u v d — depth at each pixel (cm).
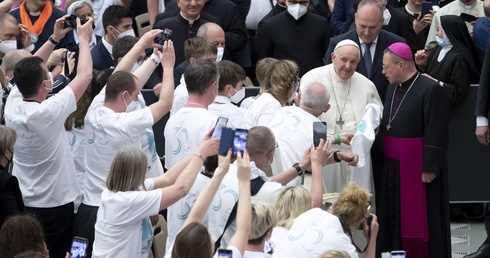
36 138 2969
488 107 3500
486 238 3606
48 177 3033
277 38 4194
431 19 4175
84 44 3011
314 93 3098
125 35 3709
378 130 3412
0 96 3312
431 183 3344
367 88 3462
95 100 2986
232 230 2603
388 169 3388
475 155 3816
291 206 2566
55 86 3544
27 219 2348
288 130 3067
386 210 3412
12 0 3981
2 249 2327
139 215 2581
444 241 3378
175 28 4100
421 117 3316
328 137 3191
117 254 2594
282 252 2436
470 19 3972
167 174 2700
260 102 3184
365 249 2684
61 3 4816
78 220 2986
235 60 4300
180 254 2103
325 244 2428
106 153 2900
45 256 2131
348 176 3316
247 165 2289
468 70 3781
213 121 2880
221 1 4281
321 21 4203
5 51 3916
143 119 2866
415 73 3338
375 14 3625
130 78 2912
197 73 2906
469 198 3838
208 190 2348
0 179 2753
